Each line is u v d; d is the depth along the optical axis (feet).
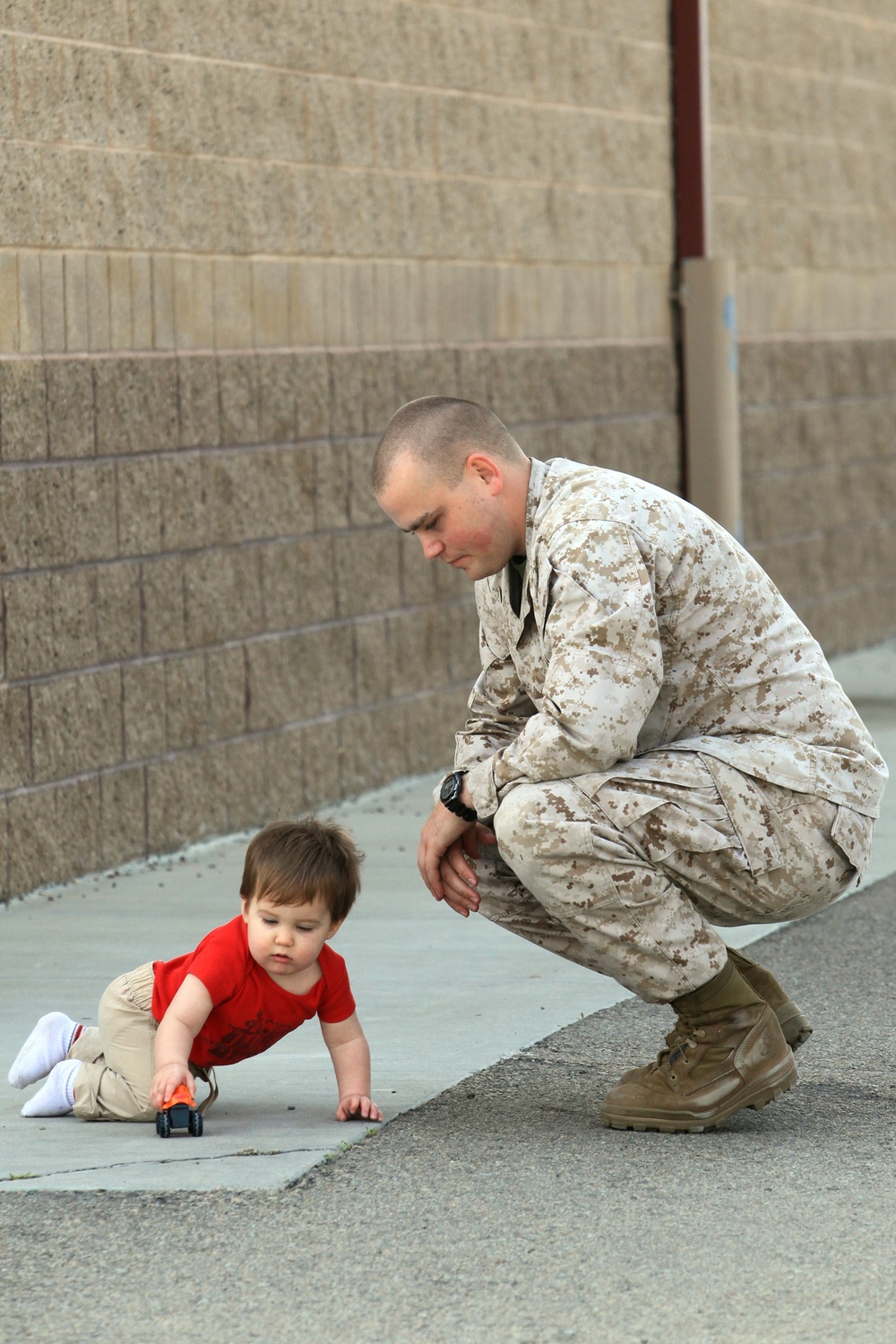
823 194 83.66
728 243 75.77
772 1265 21.91
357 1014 33.32
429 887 27.94
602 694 25.23
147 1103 27.02
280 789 51.83
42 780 43.70
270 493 51.24
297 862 25.54
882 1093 28.94
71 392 44.27
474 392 59.41
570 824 25.49
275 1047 31.68
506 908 27.94
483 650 28.55
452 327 58.65
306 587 52.75
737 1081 26.66
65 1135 26.71
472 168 59.26
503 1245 22.52
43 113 43.39
